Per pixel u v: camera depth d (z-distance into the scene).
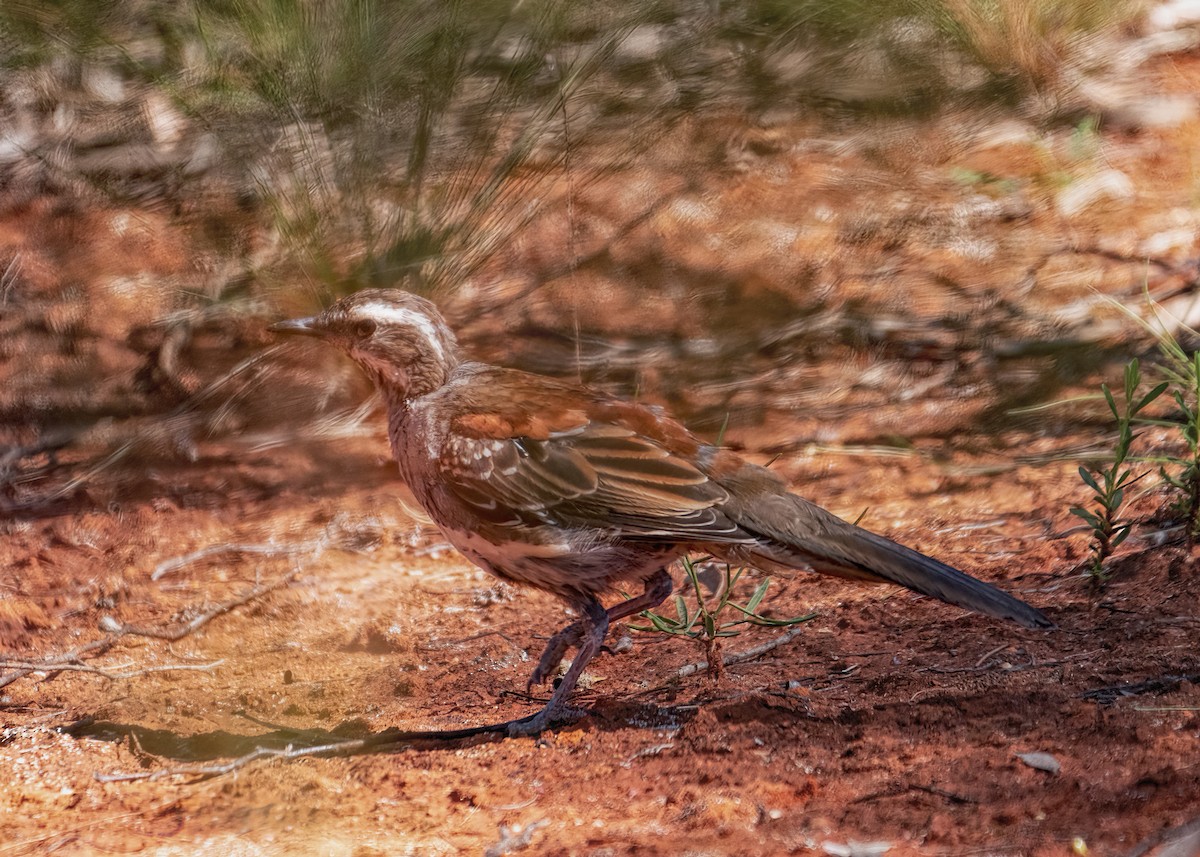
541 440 8.42
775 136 15.86
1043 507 10.64
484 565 8.85
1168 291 13.30
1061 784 6.84
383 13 12.80
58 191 15.04
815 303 13.67
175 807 7.58
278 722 8.64
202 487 11.85
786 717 7.87
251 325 13.25
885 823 6.71
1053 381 12.38
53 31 14.36
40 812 7.62
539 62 13.42
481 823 7.17
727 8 15.31
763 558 8.18
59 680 9.25
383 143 13.04
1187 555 9.20
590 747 7.89
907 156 15.83
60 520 11.45
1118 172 15.39
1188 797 6.54
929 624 9.10
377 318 8.84
